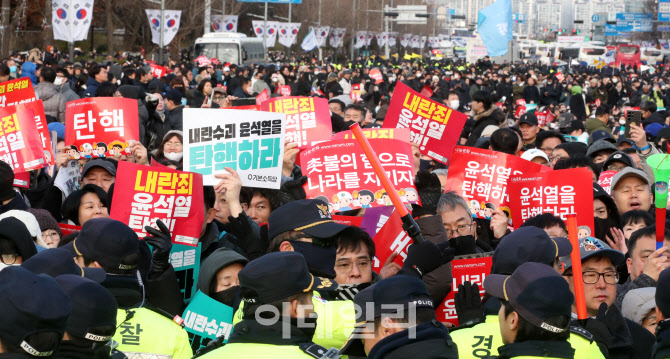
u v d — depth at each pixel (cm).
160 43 3988
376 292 372
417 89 2536
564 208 660
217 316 476
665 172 520
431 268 477
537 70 6144
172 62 3544
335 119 1182
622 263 545
